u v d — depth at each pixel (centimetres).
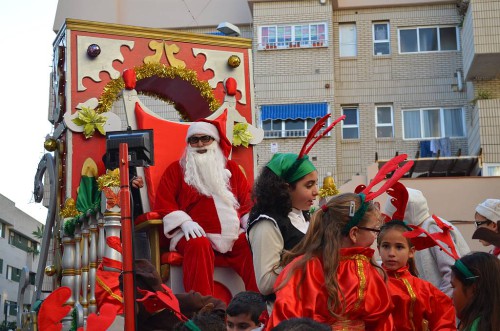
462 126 2731
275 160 588
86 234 886
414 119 2752
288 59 2716
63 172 991
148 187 929
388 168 525
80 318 845
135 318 553
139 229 901
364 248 491
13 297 4703
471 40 2514
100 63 1019
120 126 991
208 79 1075
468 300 491
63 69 1026
